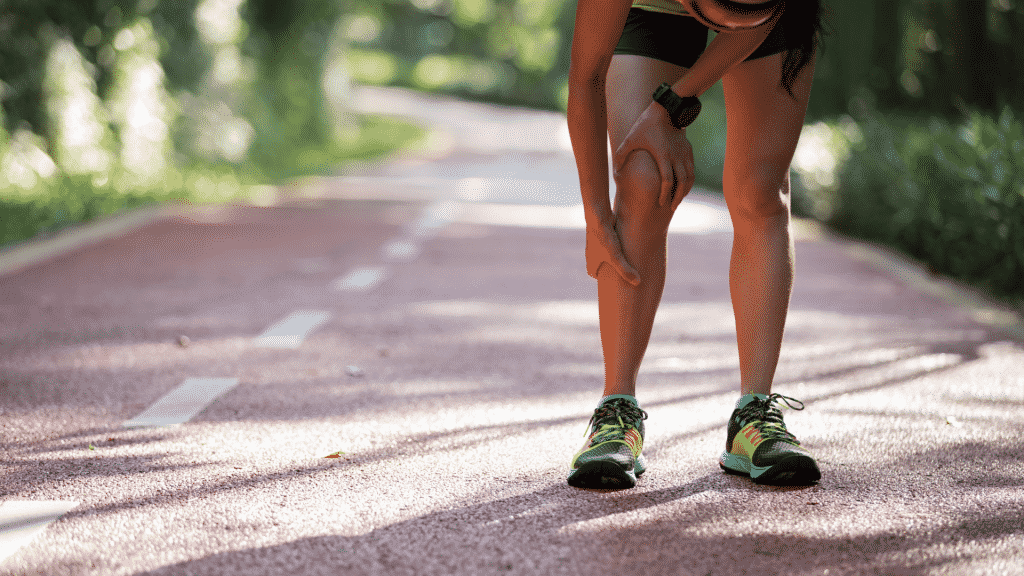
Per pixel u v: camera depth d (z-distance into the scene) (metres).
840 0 21.44
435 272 13.51
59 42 21.86
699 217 22.00
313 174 32.97
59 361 7.90
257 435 5.82
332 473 5.07
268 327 9.48
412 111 99.38
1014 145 11.50
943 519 4.41
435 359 8.20
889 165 16.28
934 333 9.45
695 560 3.94
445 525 4.32
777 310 5.07
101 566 3.87
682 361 8.19
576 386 7.27
